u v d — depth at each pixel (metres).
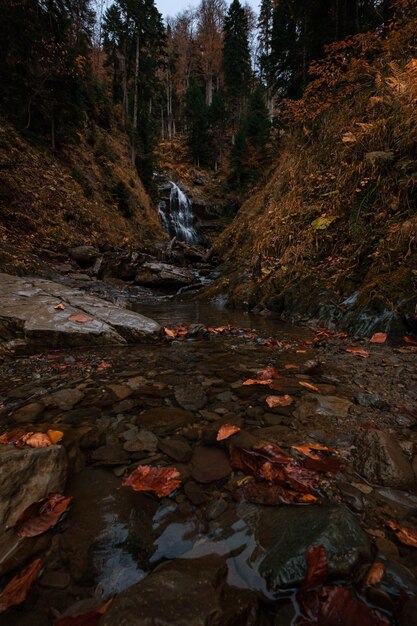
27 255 9.38
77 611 0.88
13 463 1.25
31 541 1.10
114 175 19.66
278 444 1.71
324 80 8.90
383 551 1.04
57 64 14.18
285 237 7.50
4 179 11.53
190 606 0.81
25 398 2.35
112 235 14.81
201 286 10.59
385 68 7.45
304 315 5.48
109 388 2.53
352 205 5.79
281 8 14.91
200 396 2.36
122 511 1.25
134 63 27.45
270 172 14.19
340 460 1.56
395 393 2.38
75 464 1.55
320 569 0.93
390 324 3.91
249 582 0.94
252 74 44.09
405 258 4.35
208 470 1.50
